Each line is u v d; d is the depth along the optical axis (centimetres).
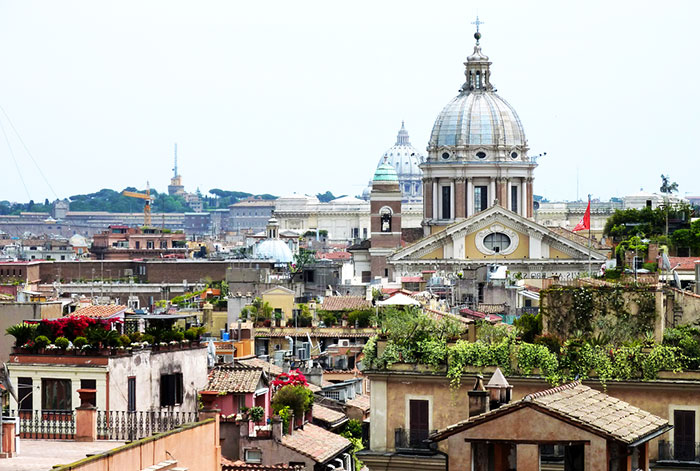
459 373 9762
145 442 5844
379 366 9919
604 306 9925
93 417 6756
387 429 9862
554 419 6119
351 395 13650
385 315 10881
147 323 8875
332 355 17362
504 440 6159
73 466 5403
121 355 7944
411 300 14300
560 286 10219
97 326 8125
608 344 9800
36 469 5681
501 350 9738
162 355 8362
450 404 9800
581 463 6144
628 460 6253
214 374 9988
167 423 7325
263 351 18700
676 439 9344
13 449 6047
